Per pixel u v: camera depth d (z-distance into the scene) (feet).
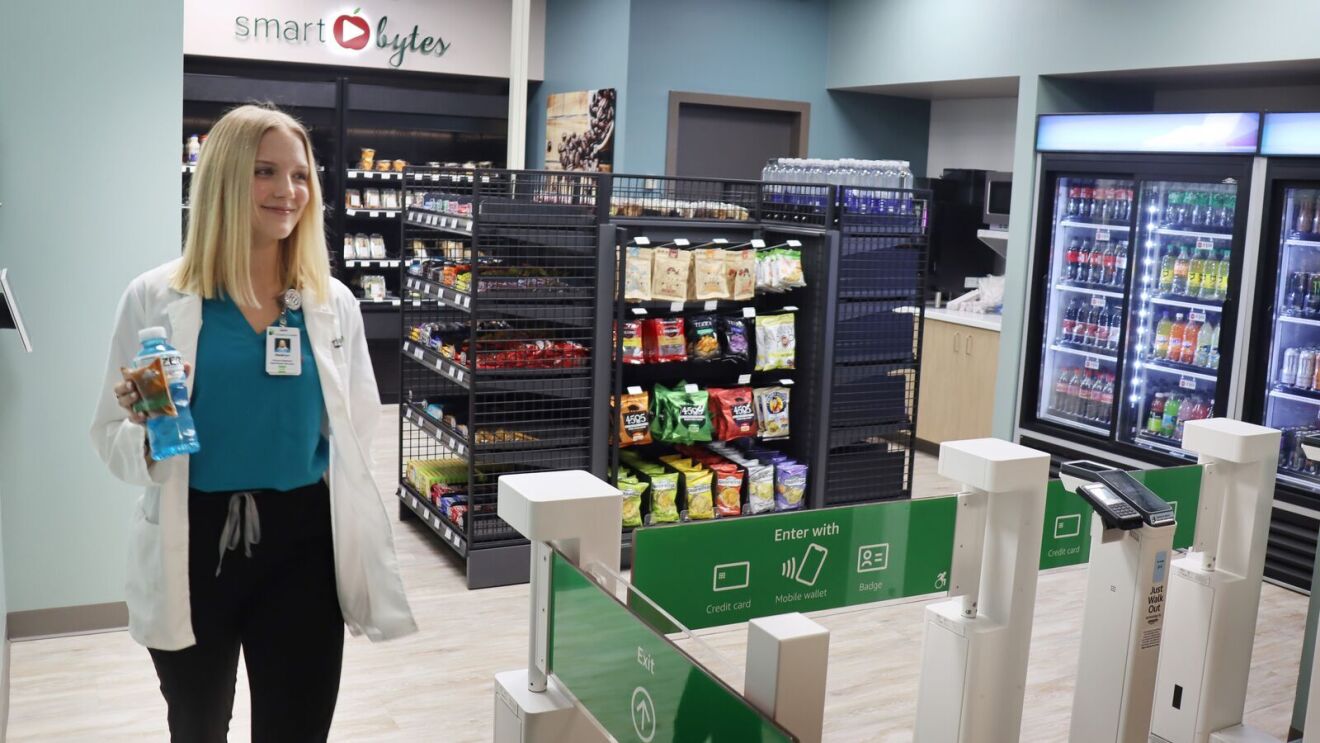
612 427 16.65
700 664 4.84
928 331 26.20
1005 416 23.80
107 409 7.33
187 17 26.78
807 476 18.13
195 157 27.07
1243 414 18.84
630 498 16.78
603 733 6.32
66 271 13.06
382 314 28.76
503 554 16.11
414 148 30.27
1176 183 20.54
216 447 7.29
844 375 18.07
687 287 17.20
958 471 7.82
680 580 6.77
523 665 13.48
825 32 28.94
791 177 22.49
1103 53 21.53
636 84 26.78
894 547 7.66
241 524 7.38
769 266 17.69
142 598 7.32
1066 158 21.99
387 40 28.78
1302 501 17.66
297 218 7.32
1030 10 22.95
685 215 18.30
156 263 13.48
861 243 17.92
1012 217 23.54
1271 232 18.25
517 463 16.20
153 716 11.73
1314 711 10.43
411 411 19.03
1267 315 18.45
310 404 7.53
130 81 13.08
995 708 8.03
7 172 12.63
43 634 13.55
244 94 26.91
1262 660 14.64
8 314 9.59
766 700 5.21
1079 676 9.34
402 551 17.65
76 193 13.00
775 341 17.75
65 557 13.52
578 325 16.22
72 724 11.46
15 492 13.16
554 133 30.14
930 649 8.14
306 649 7.72
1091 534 9.16
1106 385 22.16
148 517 7.25
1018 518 7.76
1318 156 17.30
